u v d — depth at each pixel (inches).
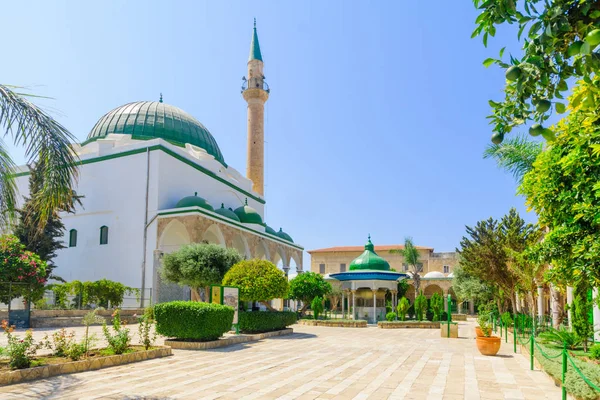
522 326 722.2
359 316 1344.7
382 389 350.3
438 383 377.4
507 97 141.9
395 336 866.1
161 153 1296.8
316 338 800.3
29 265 843.4
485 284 1157.1
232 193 1673.2
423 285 2095.2
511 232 811.4
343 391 340.8
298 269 1940.2
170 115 1593.3
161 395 315.9
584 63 120.2
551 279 358.3
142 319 542.3
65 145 337.7
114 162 1339.8
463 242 966.4
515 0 118.6
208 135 1727.4
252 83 1887.3
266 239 1610.5
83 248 1331.2
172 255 1032.8
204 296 1126.4
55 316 891.4
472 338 828.6
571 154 243.4
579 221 274.1
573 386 290.5
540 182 296.0
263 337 789.2
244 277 824.9
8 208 328.2
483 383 379.6
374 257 1355.8
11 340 375.9
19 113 320.5
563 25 111.0
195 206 1193.4
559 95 129.3
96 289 1013.8
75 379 366.6
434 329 1087.6
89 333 724.7
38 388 330.6
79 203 1268.5
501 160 549.6
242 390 337.4
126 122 1513.3
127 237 1273.4
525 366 475.8
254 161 1878.7
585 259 267.6
